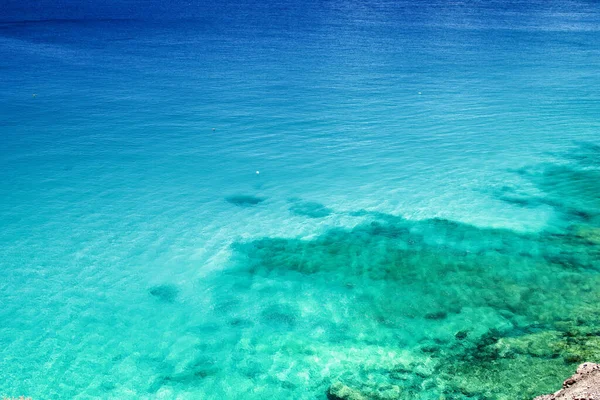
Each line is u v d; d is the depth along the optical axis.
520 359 15.03
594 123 36.56
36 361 16.00
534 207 24.89
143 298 19.02
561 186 27.12
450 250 21.34
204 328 17.50
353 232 23.14
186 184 27.97
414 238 22.44
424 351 15.86
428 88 45.28
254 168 29.97
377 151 32.19
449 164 30.17
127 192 27.00
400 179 28.41
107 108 39.25
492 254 20.89
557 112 39.03
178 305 18.64
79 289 19.45
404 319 17.39
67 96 41.81
